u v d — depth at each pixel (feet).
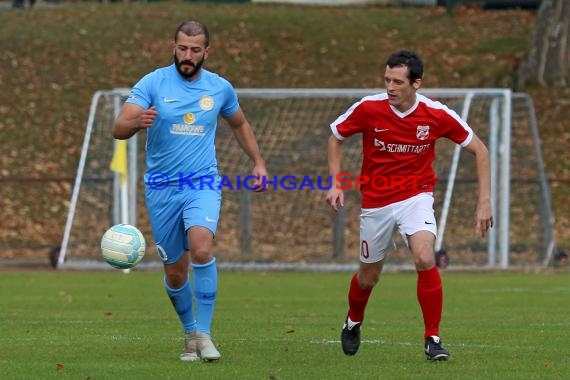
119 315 112.47
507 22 307.17
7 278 166.81
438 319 76.18
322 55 288.71
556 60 274.98
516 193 225.56
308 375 69.77
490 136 193.88
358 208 217.97
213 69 281.95
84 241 206.80
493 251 190.08
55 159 248.11
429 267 75.56
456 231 205.98
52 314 113.39
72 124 261.03
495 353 82.07
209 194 75.56
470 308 123.24
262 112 233.14
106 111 221.66
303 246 207.00
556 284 160.56
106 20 306.76
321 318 110.42
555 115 260.21
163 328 99.40
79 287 151.02
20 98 269.44
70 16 310.65
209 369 72.18
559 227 222.89
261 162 81.46
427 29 302.45
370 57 288.10
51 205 230.27
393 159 77.66
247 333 96.12
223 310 119.65
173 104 75.05
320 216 216.33
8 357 78.64
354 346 80.07
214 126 76.79
